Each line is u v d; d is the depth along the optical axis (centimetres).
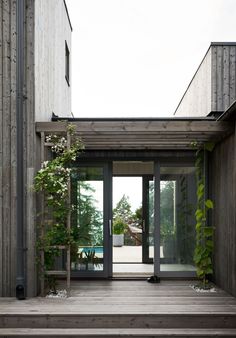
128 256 971
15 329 455
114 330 453
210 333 443
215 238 662
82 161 724
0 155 560
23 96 558
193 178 721
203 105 795
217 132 583
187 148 706
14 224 555
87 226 717
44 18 634
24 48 562
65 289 604
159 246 705
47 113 657
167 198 714
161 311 470
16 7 558
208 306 496
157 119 657
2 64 563
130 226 1345
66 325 461
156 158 719
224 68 725
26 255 551
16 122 555
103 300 528
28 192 556
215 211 668
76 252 688
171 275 701
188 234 711
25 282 547
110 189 723
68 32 969
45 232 566
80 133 582
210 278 683
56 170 555
